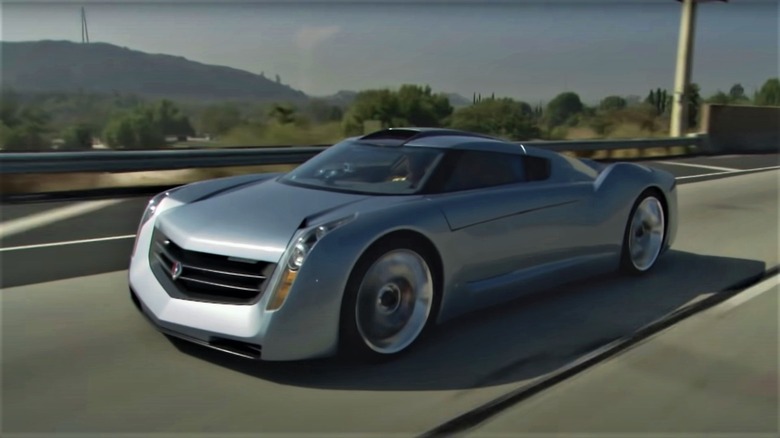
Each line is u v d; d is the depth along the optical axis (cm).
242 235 308
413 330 340
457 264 353
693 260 567
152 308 314
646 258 504
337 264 298
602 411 283
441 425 268
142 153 974
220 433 259
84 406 279
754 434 266
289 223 313
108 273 500
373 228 312
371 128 2384
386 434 260
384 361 329
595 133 3045
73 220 717
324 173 397
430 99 3077
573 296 449
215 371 314
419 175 371
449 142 401
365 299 314
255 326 288
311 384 304
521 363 334
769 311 424
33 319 386
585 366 331
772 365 336
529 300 438
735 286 482
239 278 299
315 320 294
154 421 267
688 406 289
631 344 362
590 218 438
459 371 322
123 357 329
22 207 792
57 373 311
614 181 465
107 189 942
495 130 3056
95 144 2433
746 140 2197
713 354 349
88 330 367
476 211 362
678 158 1795
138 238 359
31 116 2495
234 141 2425
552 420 274
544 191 411
